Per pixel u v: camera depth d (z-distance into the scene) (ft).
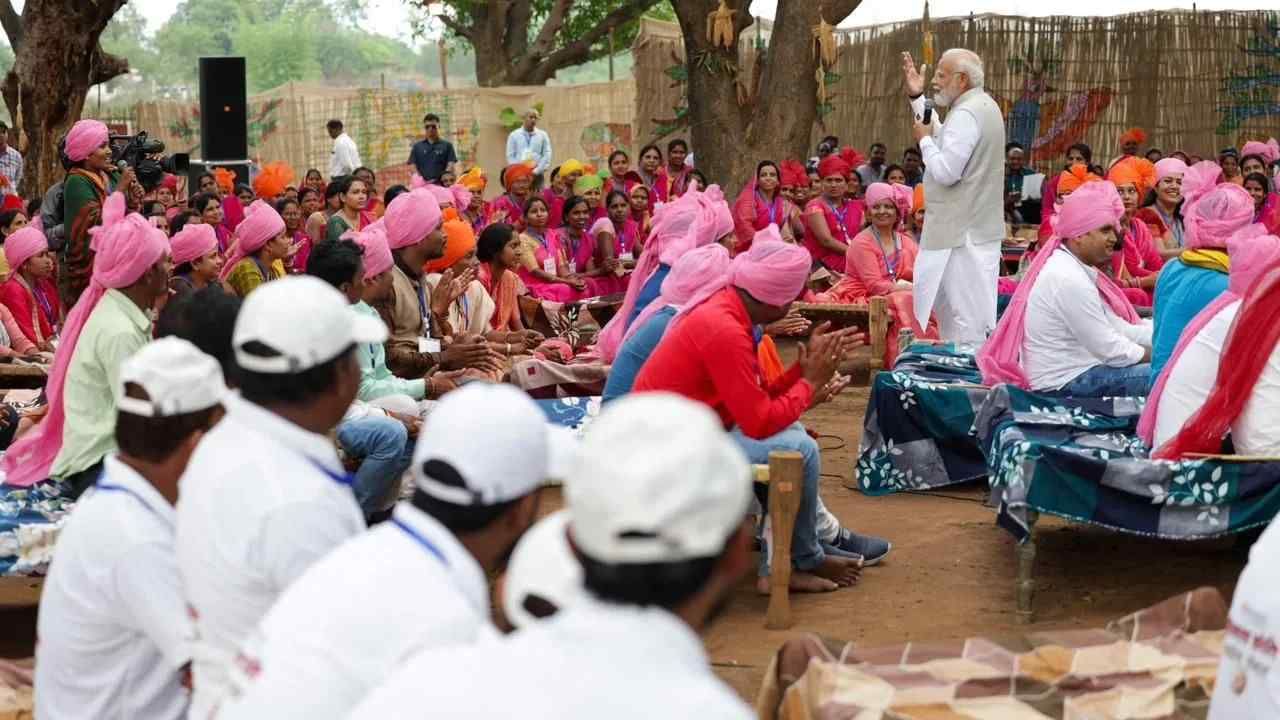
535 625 6.47
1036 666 13.61
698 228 24.08
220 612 9.48
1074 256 22.89
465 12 102.06
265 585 9.35
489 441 8.07
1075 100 73.41
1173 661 13.80
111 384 17.04
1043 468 18.28
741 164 54.70
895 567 20.89
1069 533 22.71
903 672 13.46
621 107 86.48
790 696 13.46
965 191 30.94
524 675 6.12
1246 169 46.32
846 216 45.55
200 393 10.80
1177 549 21.72
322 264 19.80
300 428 9.65
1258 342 18.22
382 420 19.88
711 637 17.90
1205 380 19.44
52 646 11.07
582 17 102.89
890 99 74.84
